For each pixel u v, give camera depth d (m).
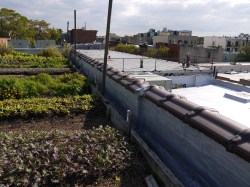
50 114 8.34
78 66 23.58
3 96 10.84
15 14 70.62
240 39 68.56
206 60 45.84
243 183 3.65
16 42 58.00
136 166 5.14
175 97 5.79
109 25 10.34
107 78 11.05
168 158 5.39
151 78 11.80
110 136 5.98
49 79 13.41
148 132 6.74
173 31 84.12
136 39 90.81
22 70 21.23
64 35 84.19
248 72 29.73
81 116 8.59
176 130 5.37
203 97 15.15
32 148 5.23
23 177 4.41
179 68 19.14
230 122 4.12
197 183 4.49
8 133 6.47
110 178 4.78
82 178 4.65
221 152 4.05
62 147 5.32
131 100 7.87
